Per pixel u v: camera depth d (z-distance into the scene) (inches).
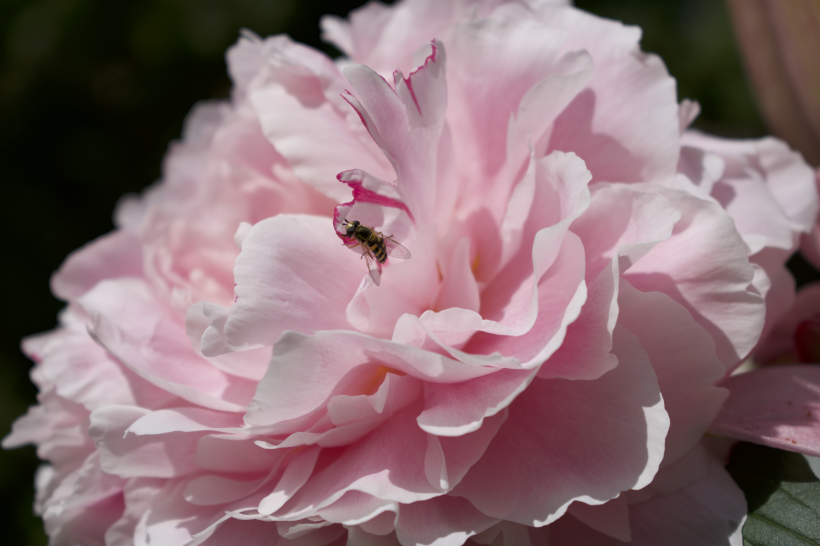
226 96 43.8
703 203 12.0
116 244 15.7
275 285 12.0
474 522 11.7
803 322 13.8
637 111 12.7
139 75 43.9
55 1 42.0
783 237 12.7
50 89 42.9
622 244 12.0
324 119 13.1
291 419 11.9
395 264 12.2
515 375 11.7
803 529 12.1
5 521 35.1
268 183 14.1
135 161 44.0
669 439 12.1
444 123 12.7
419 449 12.0
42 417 14.2
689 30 39.9
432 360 11.6
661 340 12.0
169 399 13.1
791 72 15.0
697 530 12.1
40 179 42.2
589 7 40.9
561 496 11.6
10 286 38.9
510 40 12.9
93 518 13.7
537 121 12.5
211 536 12.3
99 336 12.8
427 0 14.0
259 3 43.2
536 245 11.6
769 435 12.3
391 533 11.9
